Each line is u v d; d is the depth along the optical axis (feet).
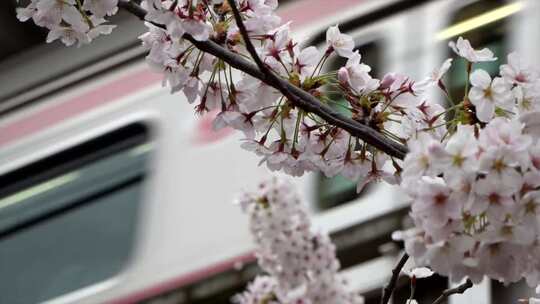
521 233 8.05
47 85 55.83
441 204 8.03
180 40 9.85
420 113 9.71
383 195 38.96
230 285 42.19
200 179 45.68
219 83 9.95
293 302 22.24
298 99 9.46
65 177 51.85
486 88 8.89
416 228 8.29
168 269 44.60
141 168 48.83
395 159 9.94
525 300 11.55
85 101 53.47
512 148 7.98
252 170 43.91
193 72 9.89
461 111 9.22
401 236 8.30
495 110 9.09
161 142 48.44
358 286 37.83
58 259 49.90
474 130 9.00
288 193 22.34
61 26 9.52
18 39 70.23
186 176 46.32
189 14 9.26
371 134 9.56
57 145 52.54
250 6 9.92
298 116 9.86
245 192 22.45
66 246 49.62
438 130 9.57
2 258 52.49
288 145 10.00
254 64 9.90
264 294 22.31
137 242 46.70
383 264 37.73
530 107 8.85
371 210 38.93
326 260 22.36
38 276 50.57
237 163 44.73
